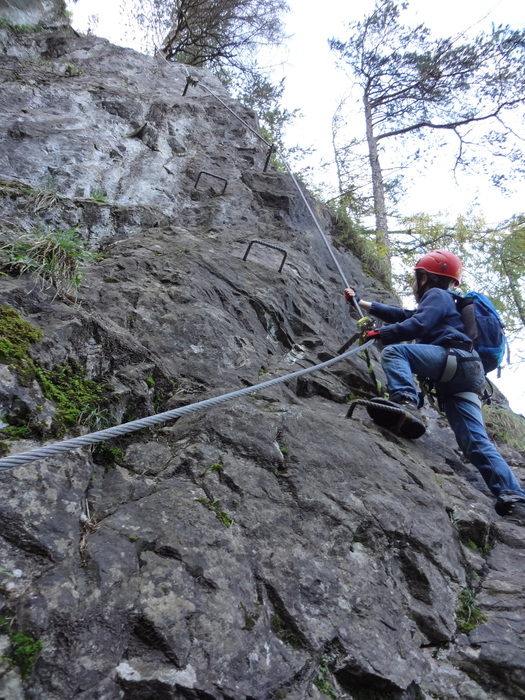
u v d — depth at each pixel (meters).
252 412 2.80
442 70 11.60
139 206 4.67
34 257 2.98
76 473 2.12
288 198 5.84
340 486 2.62
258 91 11.01
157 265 3.84
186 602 1.82
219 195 5.54
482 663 2.16
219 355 3.26
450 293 3.71
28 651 1.55
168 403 2.80
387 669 1.96
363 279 6.19
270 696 1.72
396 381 3.37
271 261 4.79
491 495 3.49
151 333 3.18
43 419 2.19
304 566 2.15
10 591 1.67
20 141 4.73
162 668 1.64
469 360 3.38
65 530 1.90
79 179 4.71
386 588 2.28
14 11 6.68
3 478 1.92
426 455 3.48
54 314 2.69
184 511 2.13
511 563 2.78
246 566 2.04
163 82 7.05
